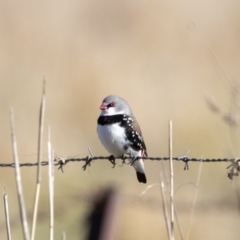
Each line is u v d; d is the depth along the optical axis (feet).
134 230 41.65
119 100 38.63
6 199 25.93
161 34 78.43
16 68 68.08
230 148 30.83
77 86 65.87
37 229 44.52
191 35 75.10
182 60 71.46
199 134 58.03
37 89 64.90
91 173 53.26
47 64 69.51
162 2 84.64
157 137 58.39
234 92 33.91
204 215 43.24
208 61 70.64
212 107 34.09
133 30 79.46
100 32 77.97
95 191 34.27
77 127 60.29
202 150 56.54
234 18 80.48
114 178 51.78
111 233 33.04
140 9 83.56
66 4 83.10
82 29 78.13
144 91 65.16
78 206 43.65
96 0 84.64
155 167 50.83
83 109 63.05
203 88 65.00
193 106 62.08
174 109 61.87
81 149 56.75
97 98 64.59
